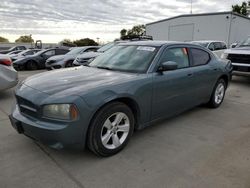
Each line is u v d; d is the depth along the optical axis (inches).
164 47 152.0
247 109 207.5
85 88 111.6
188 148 131.5
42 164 113.3
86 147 118.0
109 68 149.4
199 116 185.6
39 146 129.7
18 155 120.7
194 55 175.8
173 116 174.2
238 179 103.7
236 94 267.4
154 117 144.6
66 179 102.6
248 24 1071.0
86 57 393.1
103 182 101.0
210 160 119.0
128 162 116.4
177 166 113.3
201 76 176.1
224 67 206.5
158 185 99.4
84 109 105.6
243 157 122.0
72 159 118.0
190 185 99.5
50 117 105.2
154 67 140.4
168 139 142.5
